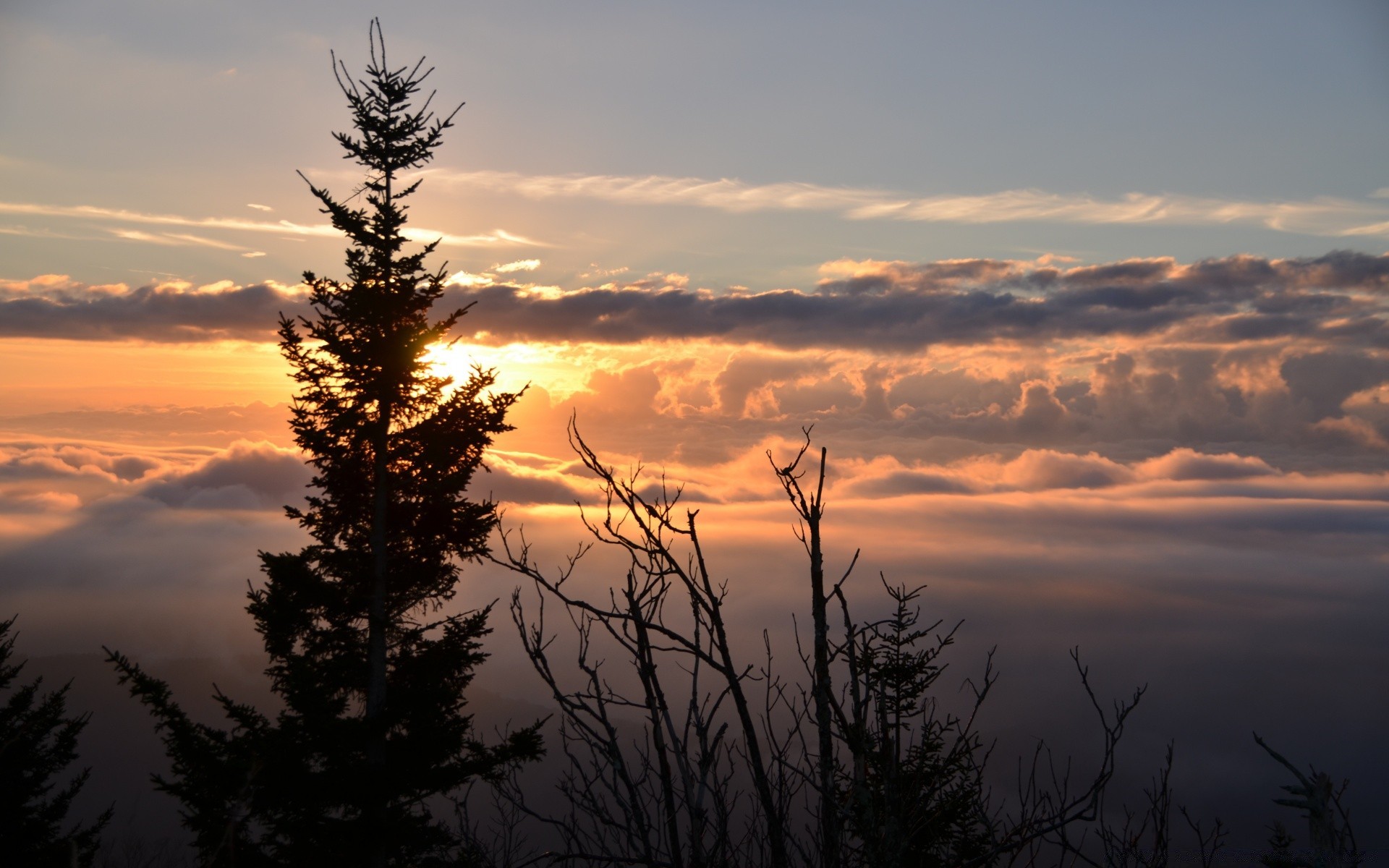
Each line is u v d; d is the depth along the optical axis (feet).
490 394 68.80
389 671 67.51
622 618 12.82
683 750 12.08
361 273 66.23
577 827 13.43
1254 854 12.94
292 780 57.98
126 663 56.90
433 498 66.28
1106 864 12.30
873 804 12.37
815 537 13.35
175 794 56.70
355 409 64.64
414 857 55.93
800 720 14.30
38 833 65.21
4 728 64.08
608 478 13.64
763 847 13.24
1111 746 12.29
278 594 63.46
